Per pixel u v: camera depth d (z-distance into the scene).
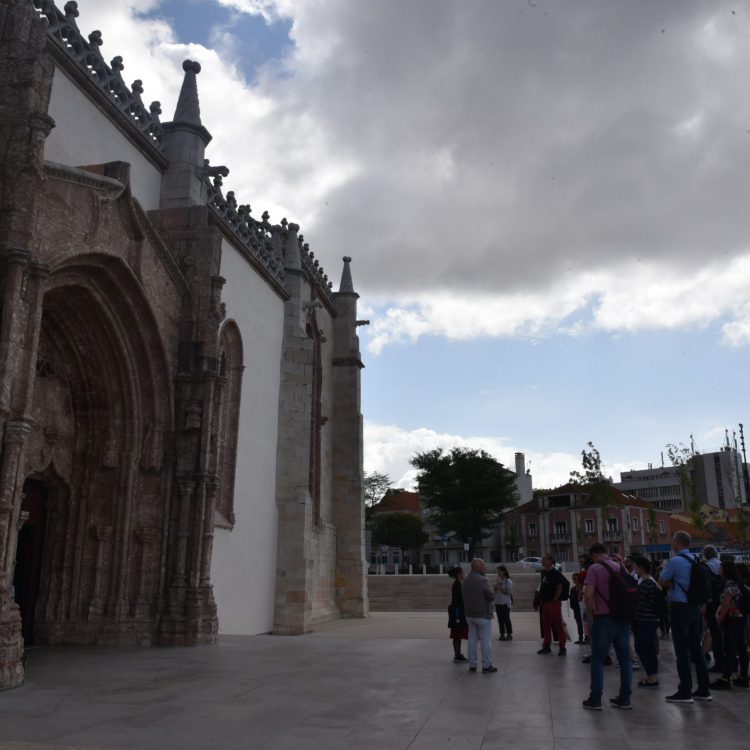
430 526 108.38
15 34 12.12
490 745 7.00
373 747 6.91
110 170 14.82
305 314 29.08
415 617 34.31
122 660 13.16
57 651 14.29
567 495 95.00
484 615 12.40
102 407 16.03
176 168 20.14
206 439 16.81
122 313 15.64
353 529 35.00
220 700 9.34
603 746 6.96
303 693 9.95
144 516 16.23
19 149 11.58
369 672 12.09
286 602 24.03
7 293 10.98
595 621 9.03
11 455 10.69
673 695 9.53
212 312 17.59
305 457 25.53
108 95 17.36
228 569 20.84
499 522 86.00
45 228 12.59
